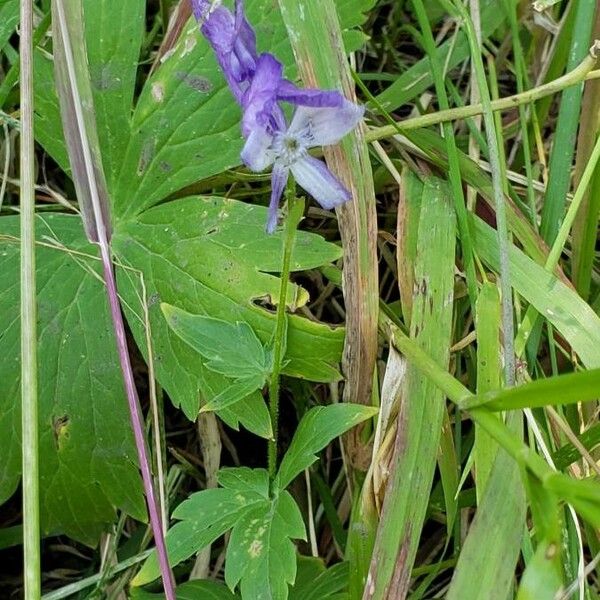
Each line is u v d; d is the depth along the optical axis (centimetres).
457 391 40
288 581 40
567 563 41
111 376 45
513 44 51
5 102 49
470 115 46
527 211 48
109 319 45
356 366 44
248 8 46
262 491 42
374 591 40
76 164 41
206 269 44
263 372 43
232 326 43
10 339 45
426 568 45
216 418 49
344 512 48
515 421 40
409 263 45
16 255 45
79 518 45
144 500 45
